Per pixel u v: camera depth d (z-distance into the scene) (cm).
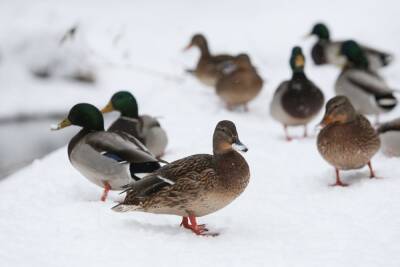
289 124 1546
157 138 1317
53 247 823
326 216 940
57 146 1891
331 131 1088
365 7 3156
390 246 817
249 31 2978
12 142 1920
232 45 2816
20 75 2464
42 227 899
